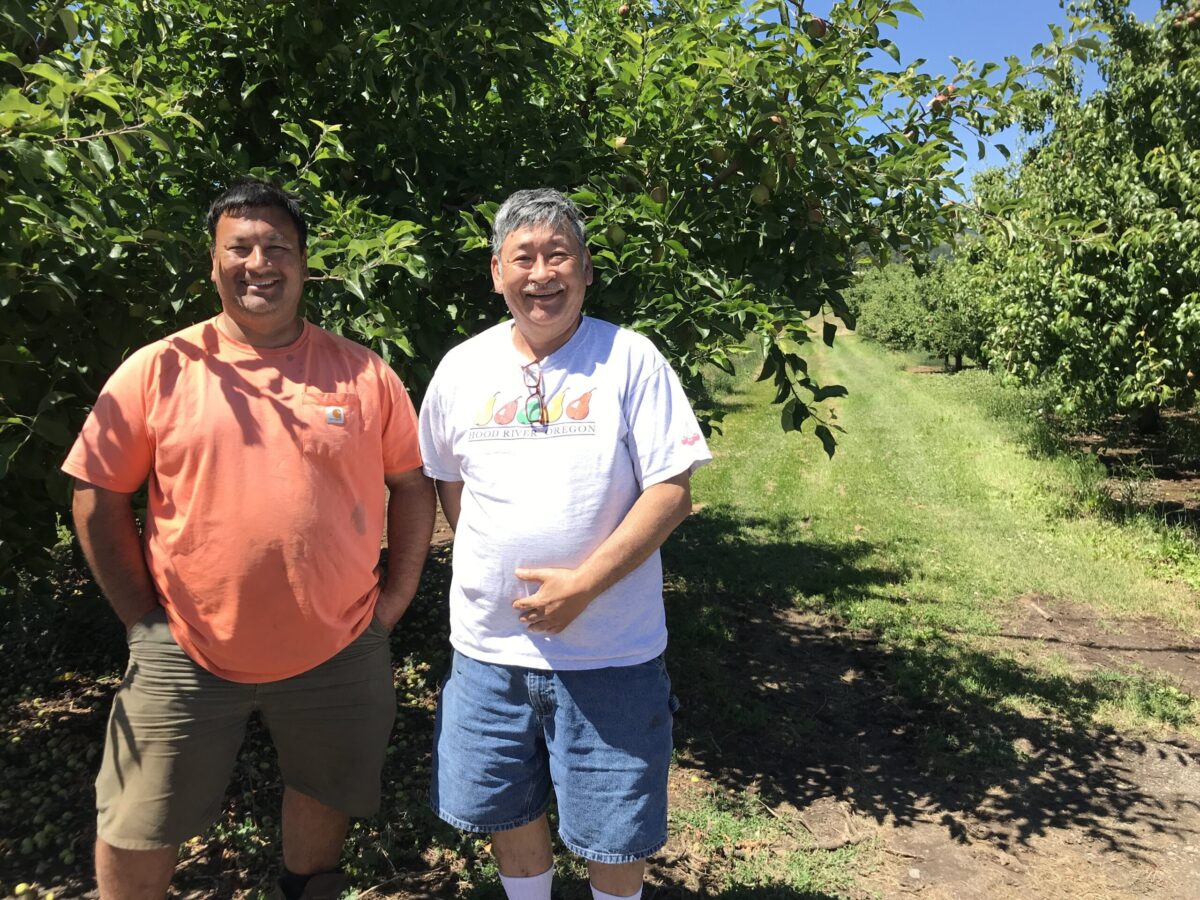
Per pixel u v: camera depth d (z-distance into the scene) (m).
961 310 18.30
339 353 1.96
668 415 1.79
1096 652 4.91
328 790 2.04
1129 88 8.39
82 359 2.71
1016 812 3.24
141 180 2.73
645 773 1.83
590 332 1.87
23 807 2.92
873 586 5.98
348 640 1.94
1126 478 9.82
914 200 3.46
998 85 3.23
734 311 2.82
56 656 4.20
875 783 3.42
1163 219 6.80
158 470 1.76
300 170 3.02
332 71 3.36
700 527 7.62
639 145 3.40
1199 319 6.51
